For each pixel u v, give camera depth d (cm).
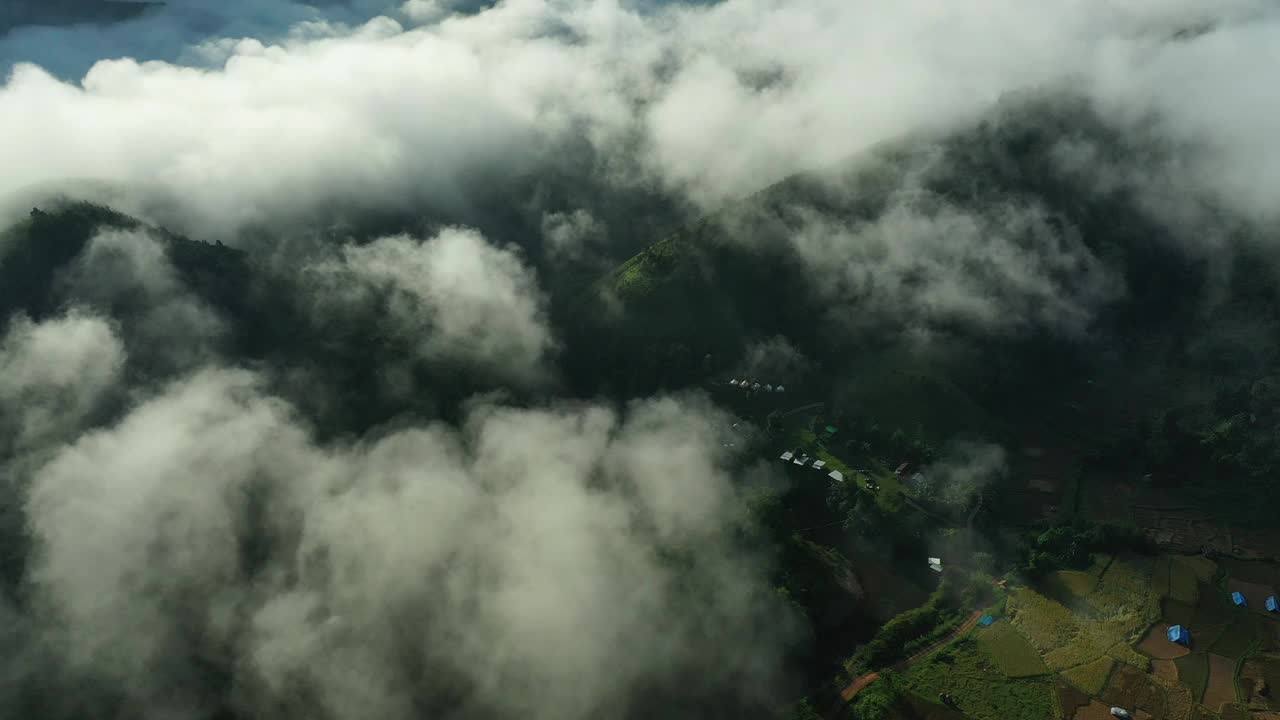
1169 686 15275
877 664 16350
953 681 15675
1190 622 16862
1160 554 18925
